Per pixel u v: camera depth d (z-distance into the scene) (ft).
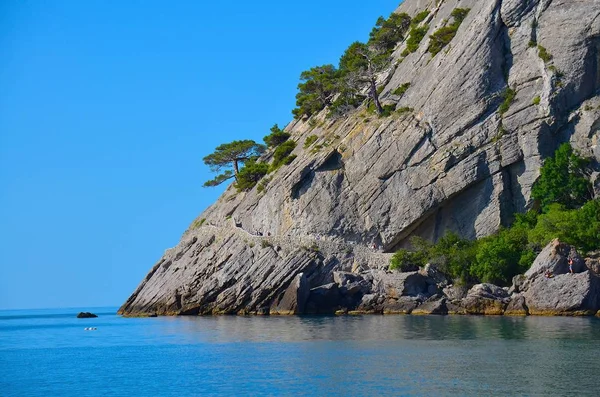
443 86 287.48
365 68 361.92
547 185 259.19
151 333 222.48
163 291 323.37
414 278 253.44
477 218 272.92
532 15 278.87
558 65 269.03
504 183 270.05
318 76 400.26
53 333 257.75
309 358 146.92
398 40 399.65
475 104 278.67
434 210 281.74
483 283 234.38
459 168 274.77
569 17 269.85
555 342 155.74
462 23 304.91
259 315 273.13
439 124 284.61
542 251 226.17
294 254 280.10
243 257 294.46
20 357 173.37
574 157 258.57
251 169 362.94
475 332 178.50
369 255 278.26
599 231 231.09
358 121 322.14
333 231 297.12
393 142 294.25
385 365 135.03
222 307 286.25
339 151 311.27
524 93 273.95
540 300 216.95
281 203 317.42
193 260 319.88
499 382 117.19
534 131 266.77
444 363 135.03
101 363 156.97
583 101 267.59
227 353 160.66
